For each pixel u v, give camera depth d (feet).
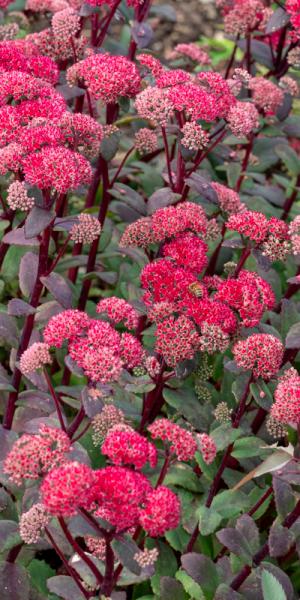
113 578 2.29
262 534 2.93
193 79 3.16
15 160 2.64
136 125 3.98
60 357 3.18
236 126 2.95
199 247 2.77
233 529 2.58
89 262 3.27
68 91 3.24
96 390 2.37
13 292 3.61
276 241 2.76
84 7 3.29
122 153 4.00
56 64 3.36
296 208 4.01
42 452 2.19
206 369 2.90
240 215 2.78
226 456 2.69
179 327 2.59
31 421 2.74
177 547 2.78
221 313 2.61
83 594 2.35
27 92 2.84
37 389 2.99
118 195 3.22
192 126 2.85
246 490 2.88
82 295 3.29
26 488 2.62
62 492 2.04
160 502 2.11
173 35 5.96
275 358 2.51
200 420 2.86
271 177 4.67
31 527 2.26
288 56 3.67
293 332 2.75
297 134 3.83
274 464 2.45
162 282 2.66
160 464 2.87
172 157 3.63
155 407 2.98
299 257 3.37
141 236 2.93
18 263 3.32
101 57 2.92
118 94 2.89
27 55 3.32
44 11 3.69
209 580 2.63
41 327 2.97
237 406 2.97
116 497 2.08
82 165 2.67
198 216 2.84
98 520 2.18
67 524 2.25
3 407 3.17
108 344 2.38
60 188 2.54
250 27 3.85
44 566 2.85
